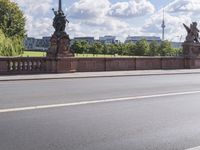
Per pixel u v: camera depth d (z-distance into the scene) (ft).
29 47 393.70
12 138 28.58
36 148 26.05
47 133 30.42
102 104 46.52
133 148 26.71
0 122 34.12
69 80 87.92
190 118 38.40
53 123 34.27
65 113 39.42
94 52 408.05
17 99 49.55
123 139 29.17
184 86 73.61
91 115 38.68
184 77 103.04
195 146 27.61
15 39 182.91
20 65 100.53
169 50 422.00
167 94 58.90
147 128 33.27
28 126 32.76
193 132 32.14
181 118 38.29
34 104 45.09
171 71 128.88
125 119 37.04
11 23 266.77
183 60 146.72
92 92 59.82
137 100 51.06
